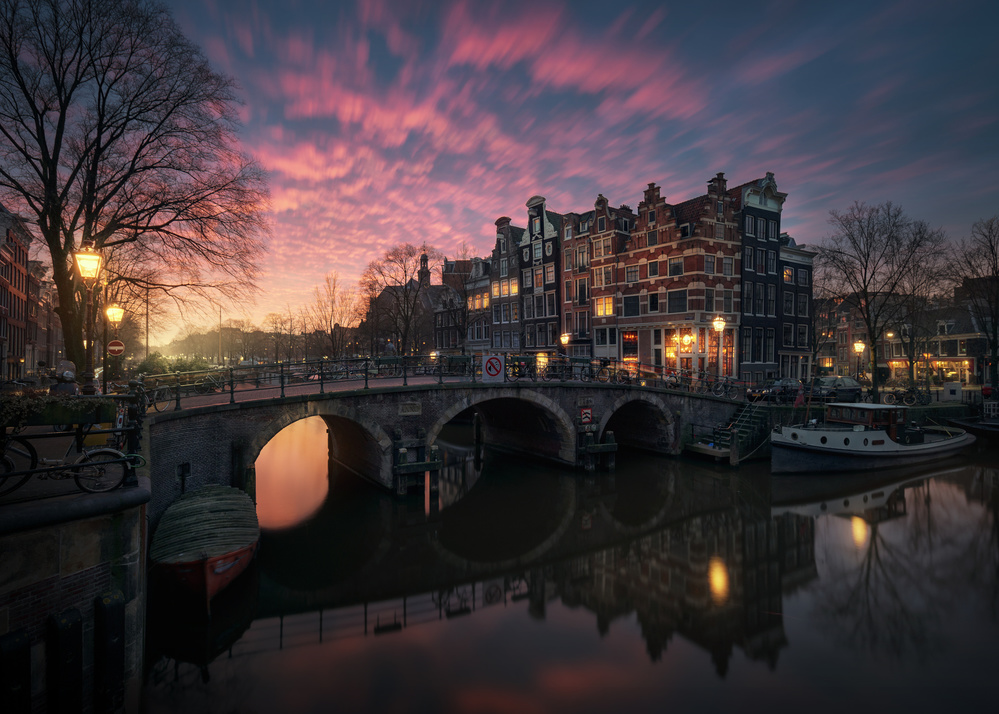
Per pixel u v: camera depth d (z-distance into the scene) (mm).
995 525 16406
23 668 5902
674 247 32625
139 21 15430
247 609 11508
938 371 49125
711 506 18781
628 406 26875
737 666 9172
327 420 23969
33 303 50719
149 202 17078
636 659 9422
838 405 22828
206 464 14633
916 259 27969
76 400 6766
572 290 39875
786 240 42656
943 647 9766
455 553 14836
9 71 14258
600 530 16641
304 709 7961
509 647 9883
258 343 92750
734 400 26719
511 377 23266
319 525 17016
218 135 17359
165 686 8562
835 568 13445
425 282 47781
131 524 7105
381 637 10281
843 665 9156
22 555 6090
